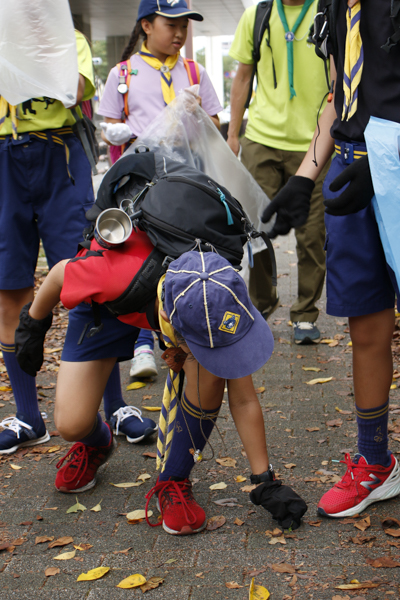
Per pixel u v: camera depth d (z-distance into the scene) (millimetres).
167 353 2287
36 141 2973
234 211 2305
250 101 4836
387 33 2182
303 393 3756
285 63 4422
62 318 5762
